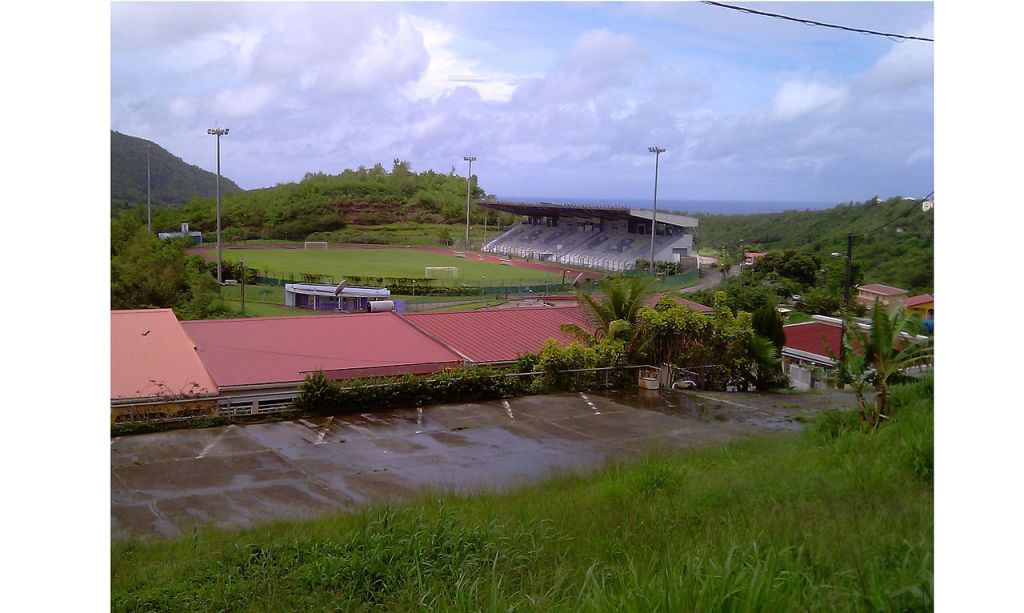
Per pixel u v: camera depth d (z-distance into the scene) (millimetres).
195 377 17609
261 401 17062
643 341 21438
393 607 6199
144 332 20219
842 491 8172
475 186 148750
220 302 43031
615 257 78250
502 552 7203
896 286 41031
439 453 14438
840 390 22062
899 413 12555
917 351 12906
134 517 10812
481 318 25547
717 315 22922
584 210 81312
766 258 57219
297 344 20875
